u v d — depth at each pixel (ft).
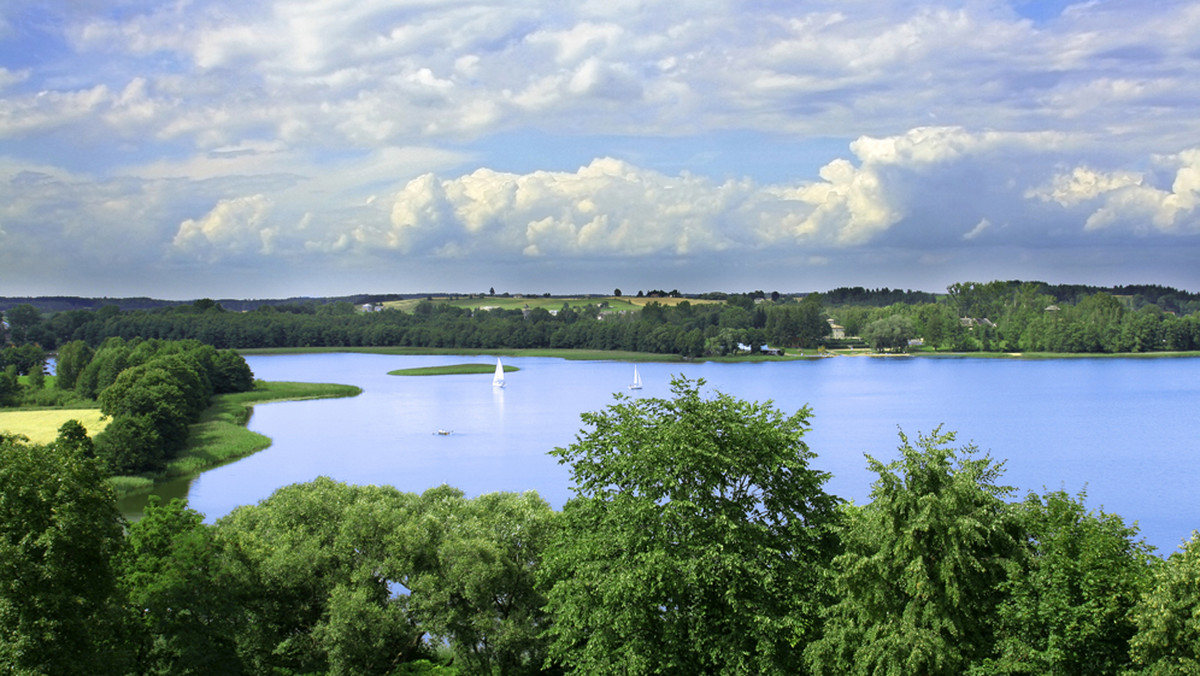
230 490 320.70
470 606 130.11
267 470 359.66
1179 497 302.45
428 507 155.33
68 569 99.96
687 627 105.60
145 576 116.88
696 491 105.70
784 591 102.47
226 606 120.78
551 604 117.29
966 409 524.52
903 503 88.69
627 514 106.32
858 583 90.38
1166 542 253.03
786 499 109.29
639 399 121.90
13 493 100.07
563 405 575.79
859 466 351.25
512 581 133.18
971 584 85.76
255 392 622.95
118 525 110.93
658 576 98.22
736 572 99.14
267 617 130.00
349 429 474.49
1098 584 80.69
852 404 554.05
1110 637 82.79
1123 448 392.27
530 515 139.03
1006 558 89.04
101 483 110.42
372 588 131.34
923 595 85.25
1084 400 561.84
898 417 491.72
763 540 104.94
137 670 113.70
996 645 85.97
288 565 128.16
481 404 583.58
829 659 93.50
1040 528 90.38
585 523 116.47
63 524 97.71
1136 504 294.46
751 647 101.60
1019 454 379.96
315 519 143.54
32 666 94.32
